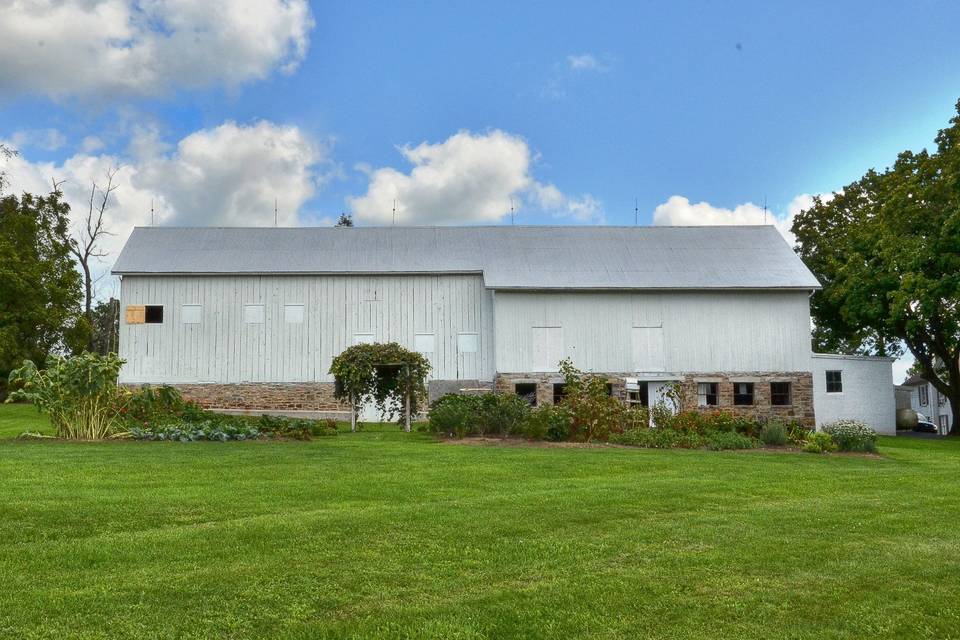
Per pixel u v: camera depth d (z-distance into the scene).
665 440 20.59
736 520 10.12
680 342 33.34
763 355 33.50
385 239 36.84
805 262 44.88
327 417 32.97
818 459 18.88
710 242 36.62
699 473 15.00
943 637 6.32
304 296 34.31
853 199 44.47
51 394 19.47
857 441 21.44
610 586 7.21
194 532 8.73
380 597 6.85
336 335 34.16
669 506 10.99
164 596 6.68
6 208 45.78
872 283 36.75
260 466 14.23
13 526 8.80
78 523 9.04
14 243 42.53
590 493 11.80
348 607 6.61
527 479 13.59
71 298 43.84
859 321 38.72
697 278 33.47
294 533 8.74
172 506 10.11
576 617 6.49
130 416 22.23
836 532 9.59
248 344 33.94
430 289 34.56
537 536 8.93
